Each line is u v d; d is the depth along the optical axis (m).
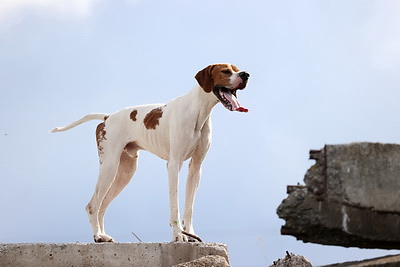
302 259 8.65
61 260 9.02
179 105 10.16
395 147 5.68
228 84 9.65
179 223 9.84
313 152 5.77
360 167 5.61
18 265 8.84
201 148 10.24
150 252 9.40
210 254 9.32
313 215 5.73
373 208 5.61
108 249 9.24
